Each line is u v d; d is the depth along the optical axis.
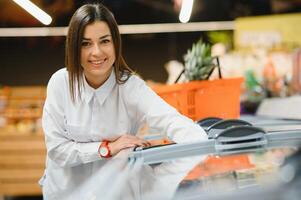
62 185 2.01
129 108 1.94
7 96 6.28
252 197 1.02
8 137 6.09
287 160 1.20
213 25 6.32
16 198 6.61
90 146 1.90
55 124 1.98
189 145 1.52
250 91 5.54
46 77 6.84
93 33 1.77
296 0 6.54
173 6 6.71
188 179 1.24
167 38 6.79
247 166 1.22
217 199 1.07
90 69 1.81
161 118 1.82
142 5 6.73
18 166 6.11
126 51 6.83
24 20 6.54
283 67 5.47
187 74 2.45
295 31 5.42
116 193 1.35
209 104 2.36
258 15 6.63
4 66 6.82
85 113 1.94
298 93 5.43
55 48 6.81
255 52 5.52
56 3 6.53
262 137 1.48
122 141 1.84
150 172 1.39
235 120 1.72
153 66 6.82
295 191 0.99
